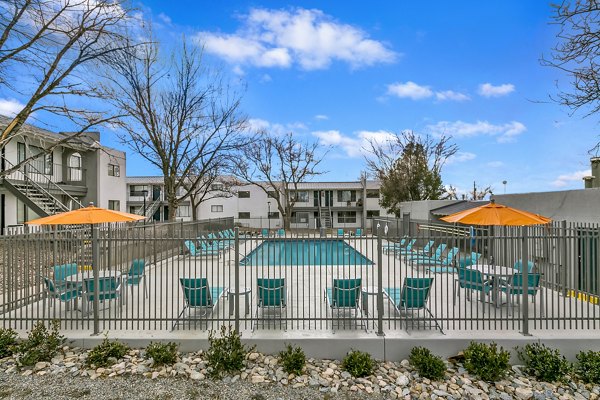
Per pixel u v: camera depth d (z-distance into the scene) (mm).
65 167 20641
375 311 6781
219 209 40938
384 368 5035
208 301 5992
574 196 8766
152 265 11539
